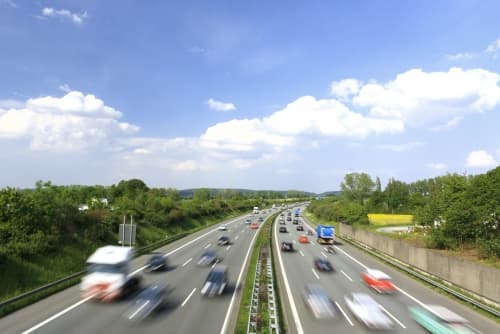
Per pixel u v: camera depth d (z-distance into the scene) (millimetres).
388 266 37375
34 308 19828
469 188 45000
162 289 22406
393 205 130625
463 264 26906
